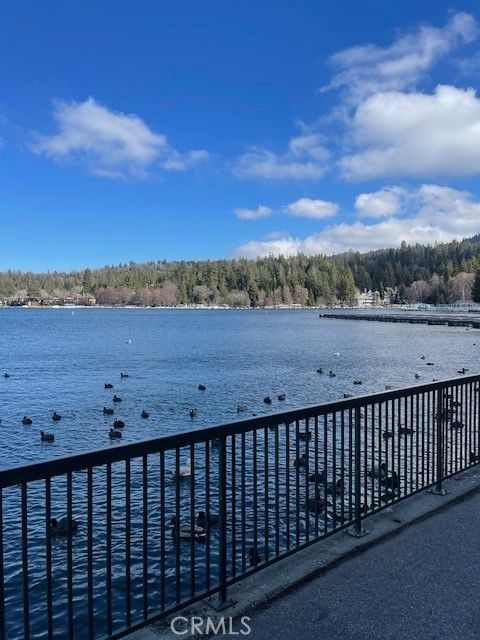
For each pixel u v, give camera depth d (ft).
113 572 25.52
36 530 30.91
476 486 18.45
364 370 115.44
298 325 325.21
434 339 208.23
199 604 11.15
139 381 99.60
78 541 29.19
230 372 112.37
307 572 12.32
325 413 13.99
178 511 11.10
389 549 13.58
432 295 610.65
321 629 10.19
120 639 10.06
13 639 21.50
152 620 10.38
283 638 9.94
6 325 326.24
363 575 12.24
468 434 20.42
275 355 148.36
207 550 11.42
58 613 23.00
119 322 369.09
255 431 12.40
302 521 26.13
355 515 14.55
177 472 11.05
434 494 17.58
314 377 104.68
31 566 26.89
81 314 539.29
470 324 304.30
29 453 51.26
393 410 17.20
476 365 123.24
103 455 9.73
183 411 71.05
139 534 29.43
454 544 13.83
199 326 314.35
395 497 17.29
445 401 19.11
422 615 10.62
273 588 11.65
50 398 81.10
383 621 10.43
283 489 31.91
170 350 165.07
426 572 12.34
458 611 10.75
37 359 138.82
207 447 11.57
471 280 542.98
